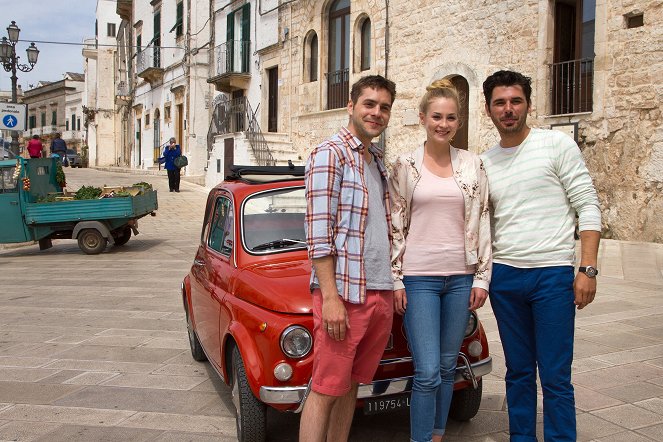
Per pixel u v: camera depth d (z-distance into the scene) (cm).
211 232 537
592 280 325
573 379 508
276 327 358
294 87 2219
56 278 1062
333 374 307
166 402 476
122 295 894
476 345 394
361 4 1870
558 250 335
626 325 671
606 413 437
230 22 2647
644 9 1164
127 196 1328
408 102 1717
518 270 340
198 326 521
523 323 352
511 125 338
